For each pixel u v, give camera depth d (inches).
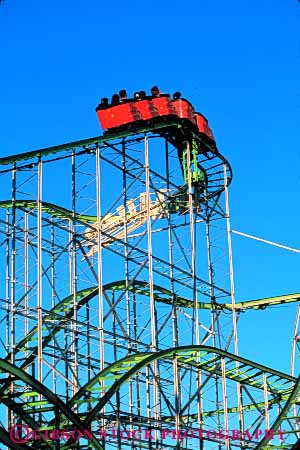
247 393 3080.7
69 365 2738.7
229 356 2824.8
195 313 2984.7
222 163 3257.9
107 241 2987.2
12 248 2918.3
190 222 3024.1
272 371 3053.6
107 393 2298.2
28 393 2155.5
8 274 3009.4
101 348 2689.5
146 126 2886.3
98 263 2763.3
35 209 3122.5
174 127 2960.1
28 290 2989.7
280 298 3368.6
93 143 2832.2
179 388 2723.9
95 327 2714.1
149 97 2933.1
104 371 2425.0
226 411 2874.0
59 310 3034.0
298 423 3287.4
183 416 3102.9
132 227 3326.8
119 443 2488.9
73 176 2881.4
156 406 2768.2
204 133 3085.6
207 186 3270.2
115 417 2536.9
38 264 2684.5
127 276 2827.3
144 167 2881.4
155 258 2859.3
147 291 3090.6
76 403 2346.2
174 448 2738.7
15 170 2834.6
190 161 3058.6
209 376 2807.6
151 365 2797.7
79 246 2896.2
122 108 2928.2
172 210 3221.0
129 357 2486.5
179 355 2709.2
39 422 2470.5
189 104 2989.7
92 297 3016.7
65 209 3127.5
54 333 2974.9
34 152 2775.6
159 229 3048.7
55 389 2940.5
